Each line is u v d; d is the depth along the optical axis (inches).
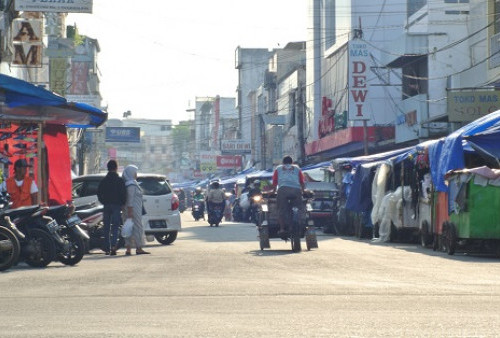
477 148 829.2
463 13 1945.1
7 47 1272.1
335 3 2795.3
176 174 7313.0
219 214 1797.5
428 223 944.9
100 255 844.0
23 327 321.4
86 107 848.3
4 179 871.1
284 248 938.1
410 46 1942.7
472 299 413.1
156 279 539.5
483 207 784.9
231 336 294.4
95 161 3880.4
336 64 2699.3
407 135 2004.2
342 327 316.2
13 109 842.8
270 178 2265.0
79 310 378.6
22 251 666.2
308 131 3169.3
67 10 1184.8
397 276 552.7
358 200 1232.2
